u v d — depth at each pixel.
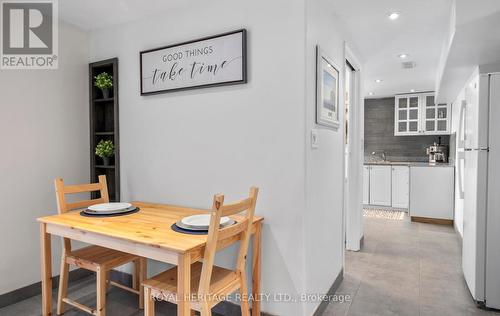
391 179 5.88
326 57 2.23
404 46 3.24
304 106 1.92
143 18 2.57
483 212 2.25
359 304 2.35
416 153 6.22
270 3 2.02
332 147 2.50
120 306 2.35
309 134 1.99
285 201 1.99
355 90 3.52
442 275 2.88
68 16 2.57
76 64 2.81
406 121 6.09
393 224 4.86
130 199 2.70
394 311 2.25
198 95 2.31
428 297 2.46
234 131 2.17
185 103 2.38
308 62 1.95
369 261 3.25
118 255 2.13
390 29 2.79
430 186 4.91
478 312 2.23
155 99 2.53
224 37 2.15
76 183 2.83
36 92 2.53
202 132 2.30
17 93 2.41
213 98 2.24
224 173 2.22
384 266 3.11
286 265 2.00
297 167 1.95
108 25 2.74
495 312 2.23
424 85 5.20
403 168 5.76
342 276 2.79
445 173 4.82
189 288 1.49
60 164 2.71
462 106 2.86
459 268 3.05
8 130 2.36
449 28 2.49
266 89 2.04
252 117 2.09
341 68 2.69
